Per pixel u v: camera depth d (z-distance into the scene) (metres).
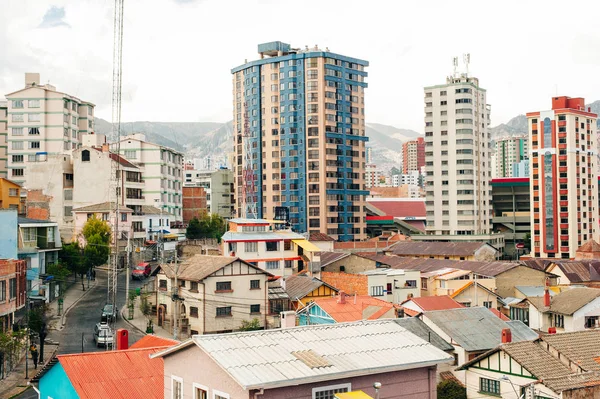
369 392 34.44
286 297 95.06
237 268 92.06
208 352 34.12
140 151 172.00
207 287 89.56
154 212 158.62
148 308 98.94
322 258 123.88
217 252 126.50
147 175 171.75
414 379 35.94
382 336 38.50
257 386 31.06
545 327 82.69
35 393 62.28
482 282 104.69
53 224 111.75
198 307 89.81
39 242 108.75
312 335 37.75
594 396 44.22
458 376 59.22
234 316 91.25
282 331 37.94
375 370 34.22
